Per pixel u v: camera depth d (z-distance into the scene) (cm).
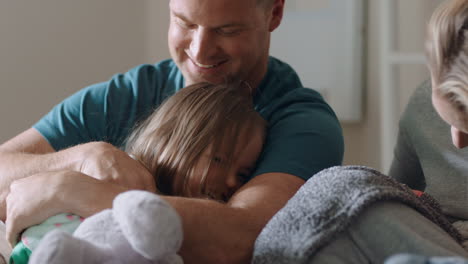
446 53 81
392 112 252
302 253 78
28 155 124
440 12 83
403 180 152
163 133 116
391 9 252
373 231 79
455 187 131
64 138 142
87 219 86
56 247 70
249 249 94
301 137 118
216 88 123
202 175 110
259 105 138
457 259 63
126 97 146
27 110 238
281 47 276
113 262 76
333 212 81
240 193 105
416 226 82
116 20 266
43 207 98
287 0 275
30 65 238
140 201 71
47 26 242
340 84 274
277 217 87
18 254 98
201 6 121
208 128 113
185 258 92
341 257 79
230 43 126
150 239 71
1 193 121
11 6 231
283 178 110
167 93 146
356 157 281
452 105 83
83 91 148
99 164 107
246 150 116
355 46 272
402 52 268
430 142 135
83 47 255
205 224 92
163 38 279
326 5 272
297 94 134
